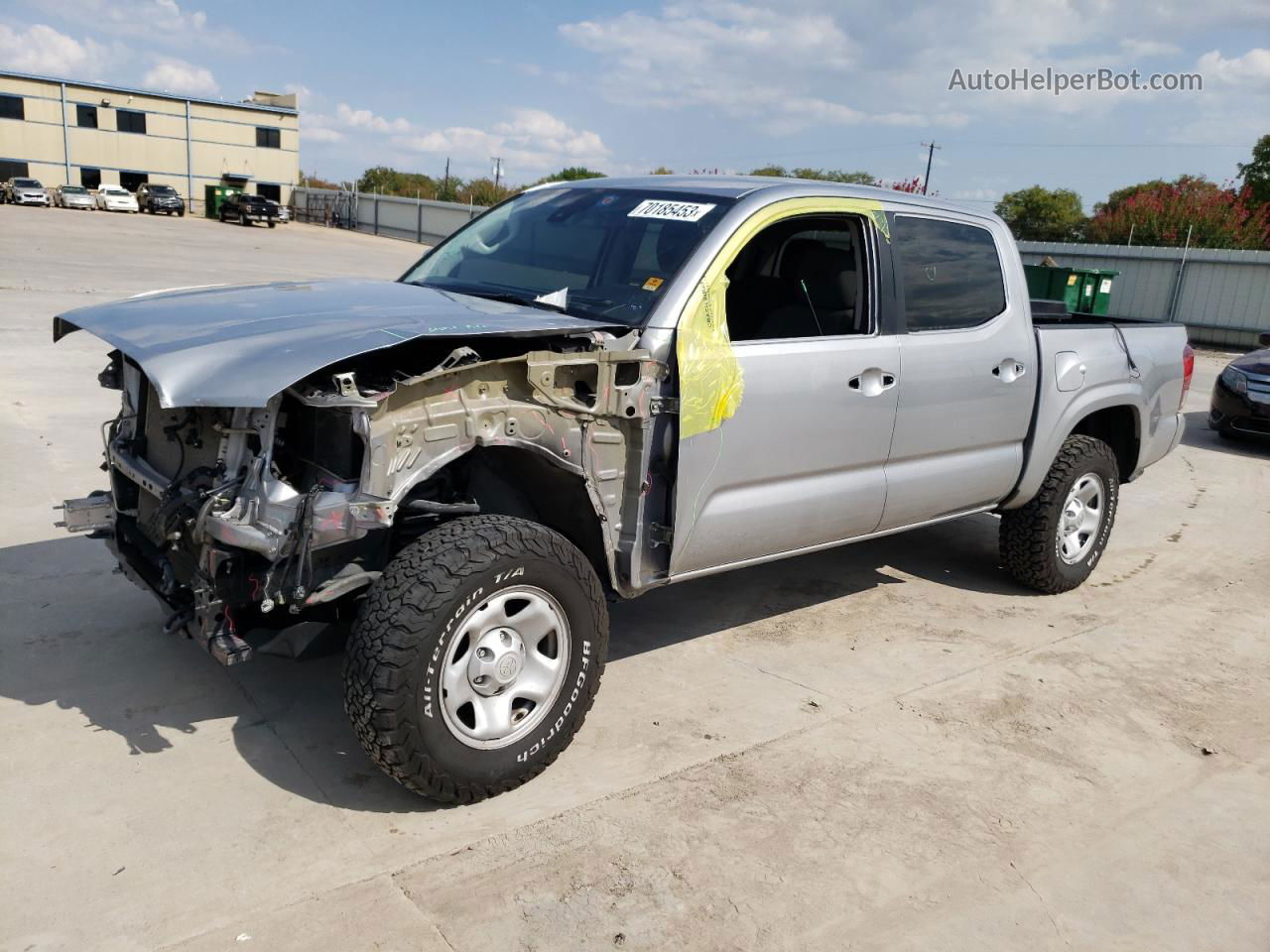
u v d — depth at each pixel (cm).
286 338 282
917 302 432
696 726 369
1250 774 361
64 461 633
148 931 246
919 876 291
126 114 5850
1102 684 430
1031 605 523
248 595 293
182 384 262
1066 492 510
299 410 295
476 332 293
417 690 280
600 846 293
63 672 373
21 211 4256
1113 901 285
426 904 263
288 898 262
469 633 294
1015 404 478
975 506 487
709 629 464
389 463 278
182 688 369
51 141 5669
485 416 298
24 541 496
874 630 475
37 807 292
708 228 367
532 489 346
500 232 437
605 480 335
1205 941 272
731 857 293
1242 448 1027
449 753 292
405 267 2881
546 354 307
